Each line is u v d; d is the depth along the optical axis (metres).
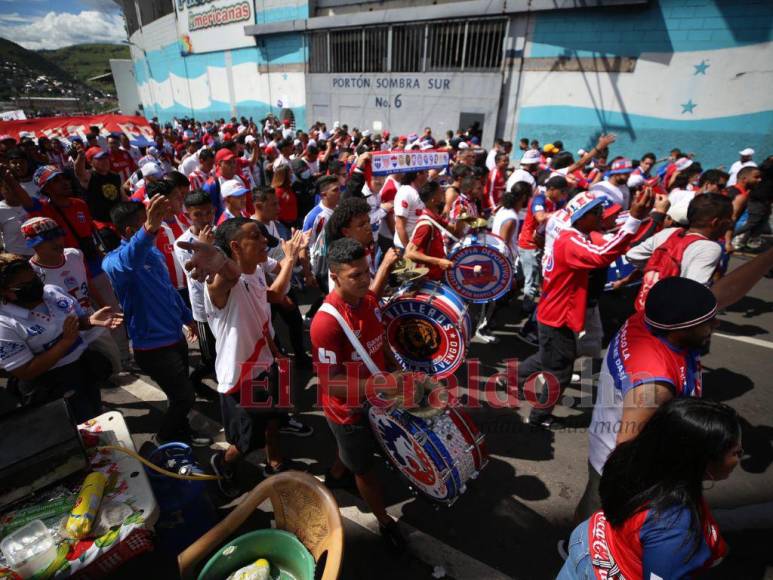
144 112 40.16
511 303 6.33
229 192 4.37
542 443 3.57
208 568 1.94
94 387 3.15
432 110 16.05
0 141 7.98
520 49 13.40
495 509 2.95
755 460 3.42
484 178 5.22
